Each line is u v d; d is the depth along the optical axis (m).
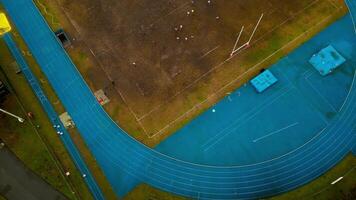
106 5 57.97
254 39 55.00
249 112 51.19
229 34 55.50
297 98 51.72
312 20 55.88
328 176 47.78
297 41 54.75
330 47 53.88
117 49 55.12
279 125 50.44
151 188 47.88
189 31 55.91
